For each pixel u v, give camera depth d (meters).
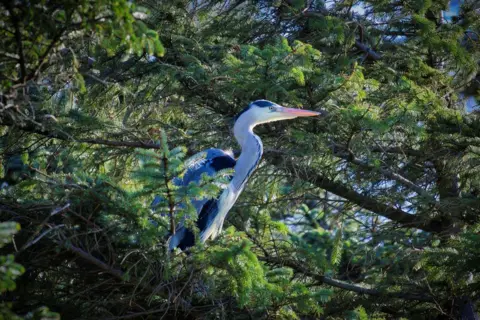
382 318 12.09
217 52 13.82
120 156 13.22
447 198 12.85
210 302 10.27
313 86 12.61
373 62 14.17
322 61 13.80
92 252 10.07
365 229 14.50
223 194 11.96
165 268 9.56
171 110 13.67
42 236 9.15
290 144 13.43
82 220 9.79
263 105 12.47
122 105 13.32
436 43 13.41
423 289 12.27
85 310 10.15
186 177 11.84
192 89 13.37
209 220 11.84
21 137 11.83
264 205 13.43
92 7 8.16
